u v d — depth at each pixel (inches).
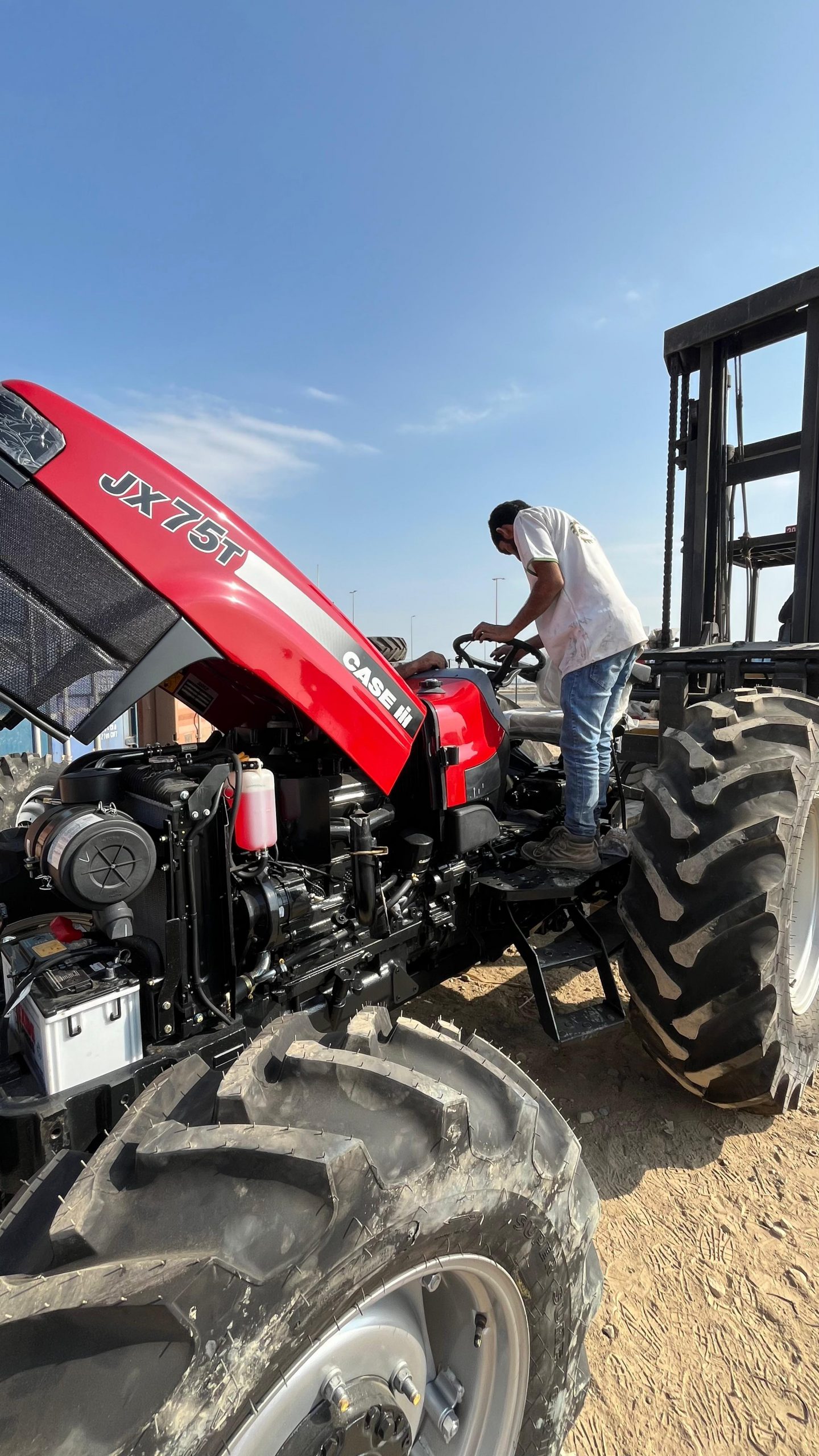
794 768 80.5
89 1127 51.7
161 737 233.6
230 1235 34.1
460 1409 45.9
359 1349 38.7
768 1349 60.7
